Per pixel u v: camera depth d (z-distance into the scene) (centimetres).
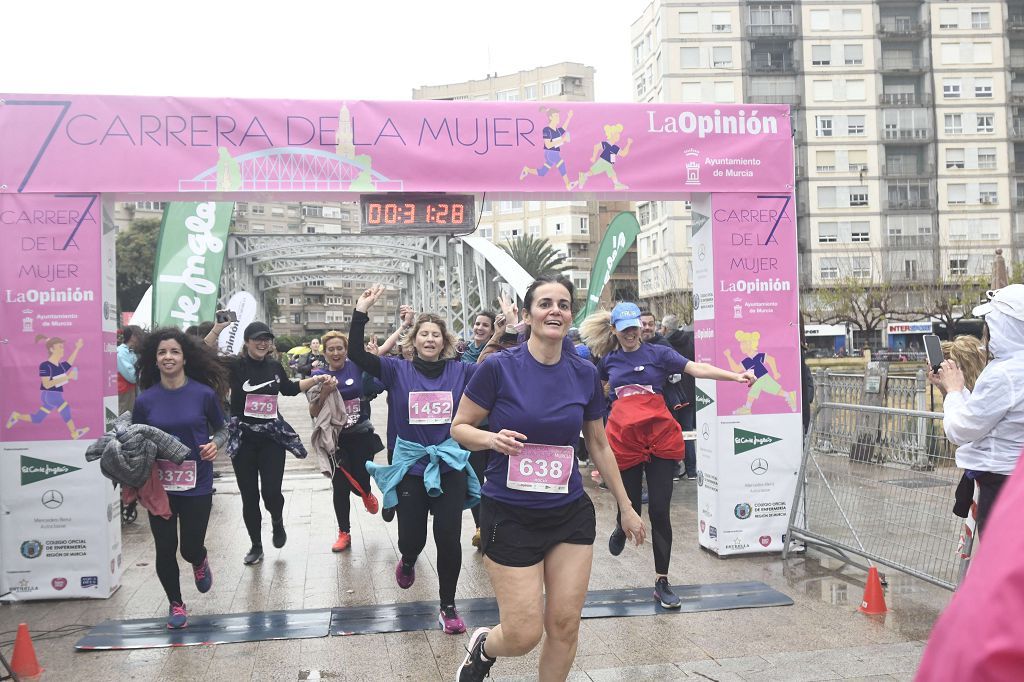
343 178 661
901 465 598
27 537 624
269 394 694
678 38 5938
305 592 614
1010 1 5997
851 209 5969
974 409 419
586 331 615
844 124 5981
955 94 6019
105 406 641
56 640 526
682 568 668
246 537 811
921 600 571
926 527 574
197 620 550
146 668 469
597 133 692
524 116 684
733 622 530
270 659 478
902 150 6041
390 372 537
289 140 655
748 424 707
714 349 707
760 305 713
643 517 874
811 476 705
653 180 699
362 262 4362
